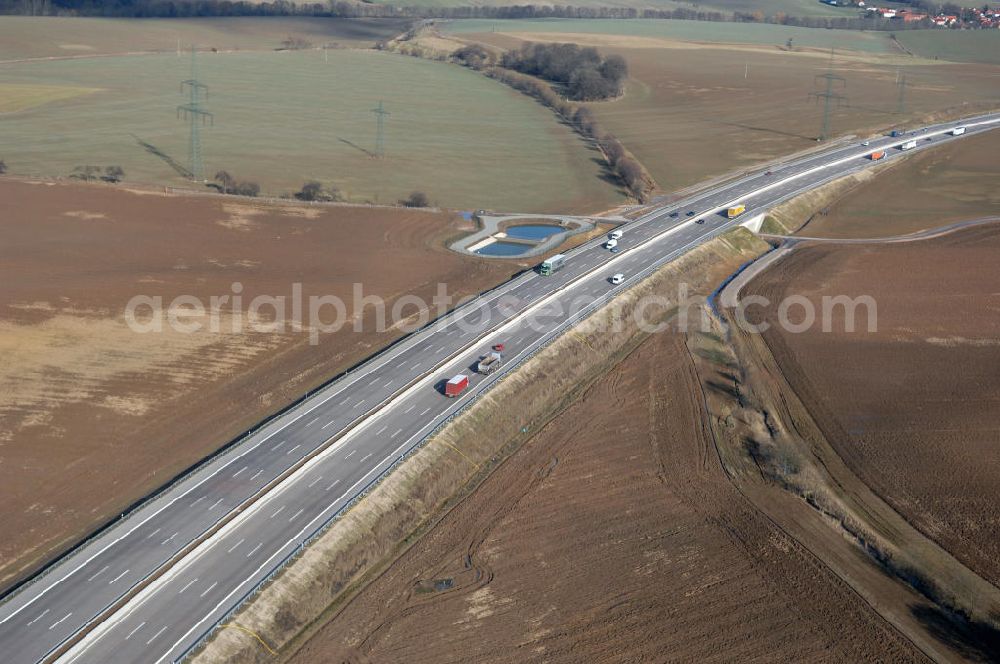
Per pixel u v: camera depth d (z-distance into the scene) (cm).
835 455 10494
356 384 11131
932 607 8162
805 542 8969
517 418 11044
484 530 9069
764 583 8362
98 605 7381
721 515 9375
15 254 14600
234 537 8281
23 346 11706
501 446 10594
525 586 8275
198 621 7312
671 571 8500
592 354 12762
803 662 7456
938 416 11150
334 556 8269
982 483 9812
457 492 9712
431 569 8488
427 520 9231
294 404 10825
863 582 8431
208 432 10194
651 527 9150
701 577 8425
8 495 8975
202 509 8588
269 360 11969
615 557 8681
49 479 9244
